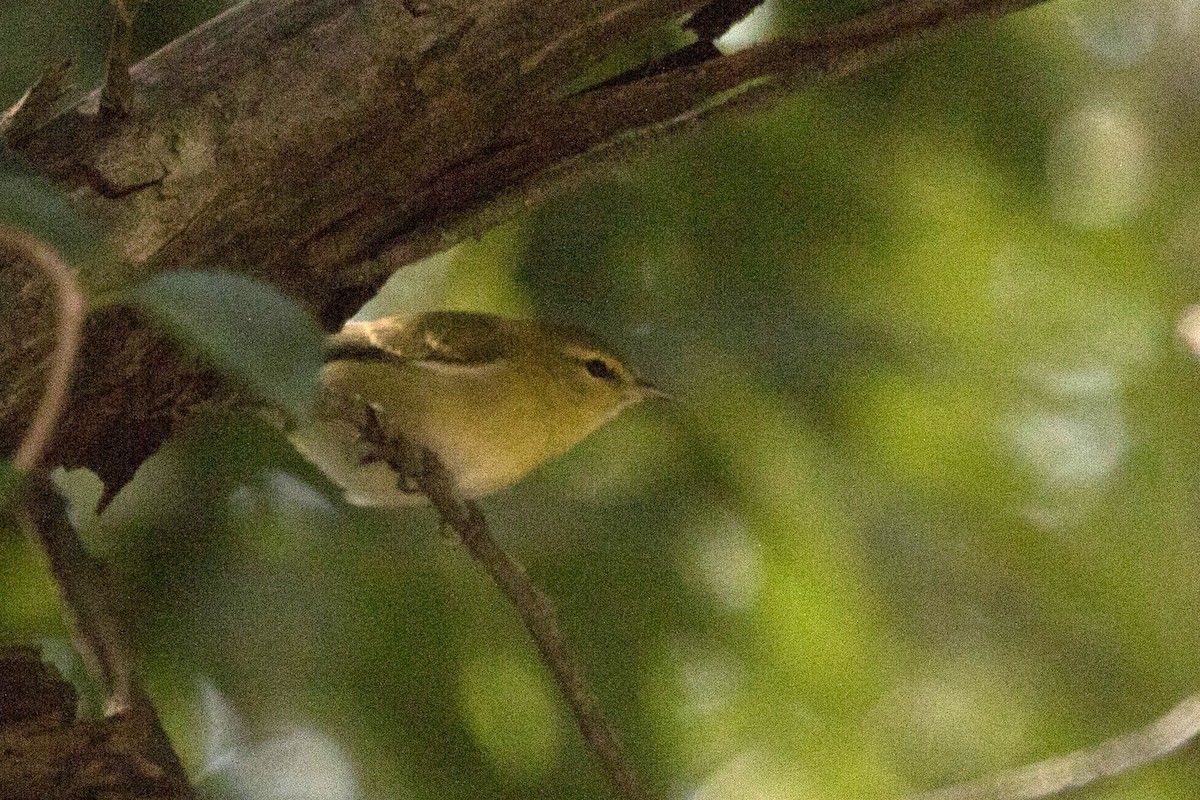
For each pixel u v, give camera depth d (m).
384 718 9.05
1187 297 12.40
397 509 9.29
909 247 10.12
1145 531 12.76
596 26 6.29
